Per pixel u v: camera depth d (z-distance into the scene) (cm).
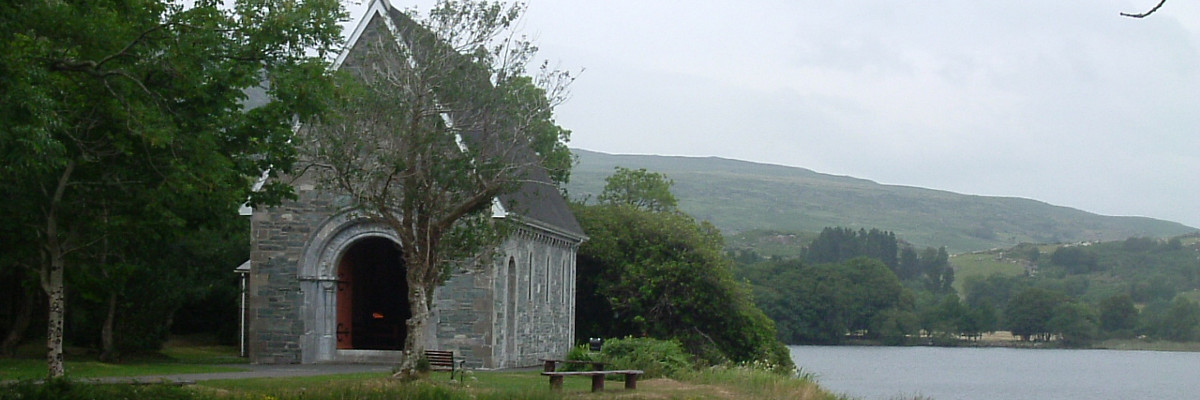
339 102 3394
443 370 4044
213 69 3038
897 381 9625
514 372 4619
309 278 4866
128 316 4941
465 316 4759
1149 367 12838
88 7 2762
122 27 2914
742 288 6712
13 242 3862
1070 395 9100
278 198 3800
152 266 4947
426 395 3144
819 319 16038
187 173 3078
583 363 4131
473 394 3347
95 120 3152
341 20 3378
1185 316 17150
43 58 2747
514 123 3734
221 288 6378
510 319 5041
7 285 5059
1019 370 11906
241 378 3788
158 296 4994
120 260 4769
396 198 4012
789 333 15788
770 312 15662
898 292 16575
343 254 4903
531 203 5278
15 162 2569
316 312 4869
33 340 5534
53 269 3544
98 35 2827
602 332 6712
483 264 3922
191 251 5494
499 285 4850
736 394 3866
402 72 3659
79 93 3098
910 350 15112
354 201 3878
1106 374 11656
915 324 16538
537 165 3875
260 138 3534
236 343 6550
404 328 5616
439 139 3659
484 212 3909
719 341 6562
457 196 3747
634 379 3844
